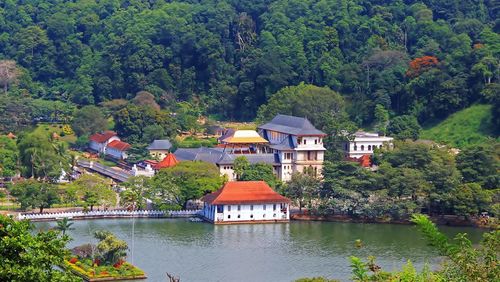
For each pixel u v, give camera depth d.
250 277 189.38
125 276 187.12
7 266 85.44
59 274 89.75
